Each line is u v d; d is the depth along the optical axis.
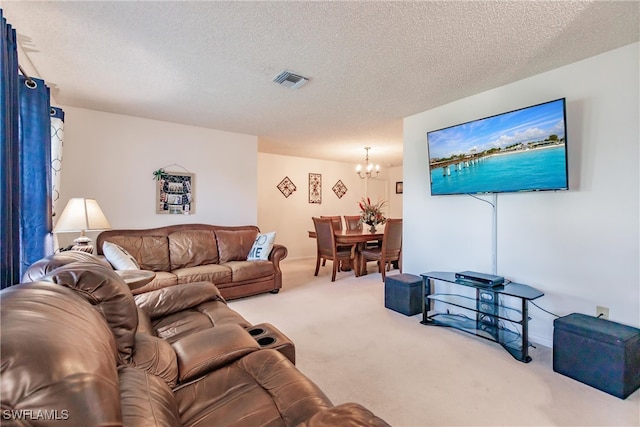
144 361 1.22
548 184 2.39
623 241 2.20
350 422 0.81
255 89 2.98
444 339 2.65
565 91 2.48
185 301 2.13
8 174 1.67
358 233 5.36
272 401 1.09
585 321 2.09
